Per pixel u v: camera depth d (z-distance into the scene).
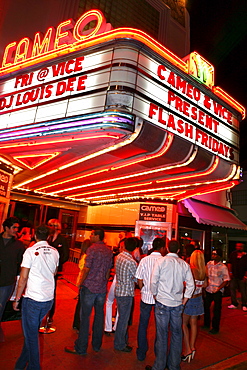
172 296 4.06
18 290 3.58
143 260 4.75
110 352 4.66
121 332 4.75
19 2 10.20
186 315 4.89
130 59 6.06
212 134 8.37
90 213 16.14
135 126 5.84
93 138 6.12
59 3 11.32
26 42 7.71
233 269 9.24
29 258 3.65
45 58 7.07
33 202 14.90
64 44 6.83
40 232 3.91
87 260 4.59
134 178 9.98
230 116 9.24
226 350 5.33
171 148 6.77
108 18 12.48
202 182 9.44
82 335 4.46
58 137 6.30
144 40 6.29
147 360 4.51
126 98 5.80
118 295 4.82
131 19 13.30
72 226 16.41
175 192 11.86
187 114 7.50
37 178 11.47
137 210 13.31
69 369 3.97
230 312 8.60
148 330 5.99
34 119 6.76
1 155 8.02
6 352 4.24
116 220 14.27
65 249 5.52
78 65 6.44
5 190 8.55
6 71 7.84
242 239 21.36
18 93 7.36
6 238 4.52
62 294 8.08
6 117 7.36
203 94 8.27
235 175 8.88
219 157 8.31
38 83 7.05
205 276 5.20
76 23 6.85
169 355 4.05
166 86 6.91
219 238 15.70
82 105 6.06
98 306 4.64
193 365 4.57
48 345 4.68
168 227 12.76
